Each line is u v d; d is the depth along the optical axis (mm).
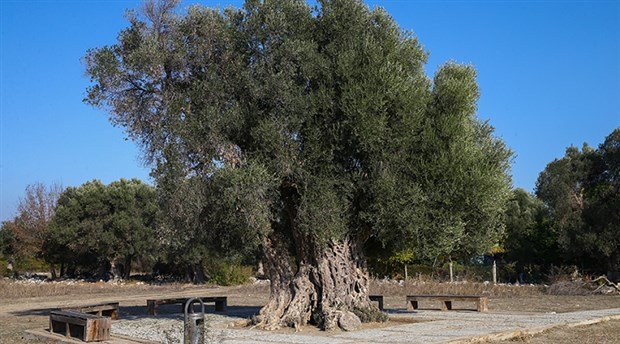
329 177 15641
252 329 16188
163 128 15883
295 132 15609
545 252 48031
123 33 16812
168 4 16578
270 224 15969
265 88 15430
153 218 53875
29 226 60688
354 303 16859
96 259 59781
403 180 15562
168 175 15531
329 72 15664
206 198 15484
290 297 16891
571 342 13773
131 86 16484
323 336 14523
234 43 16281
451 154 15555
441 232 15508
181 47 16219
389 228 15688
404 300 28875
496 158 16828
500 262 52375
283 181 15906
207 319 18031
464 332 14562
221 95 15922
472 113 17078
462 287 35094
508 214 50531
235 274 48125
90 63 16203
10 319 21000
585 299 27594
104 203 54000
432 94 16703
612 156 50875
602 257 40969
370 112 15039
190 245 19312
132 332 15703
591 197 47406
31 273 67812
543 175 59656
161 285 48375
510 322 16938
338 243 16781
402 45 16766
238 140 16047
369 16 16594
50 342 14508
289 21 16375
